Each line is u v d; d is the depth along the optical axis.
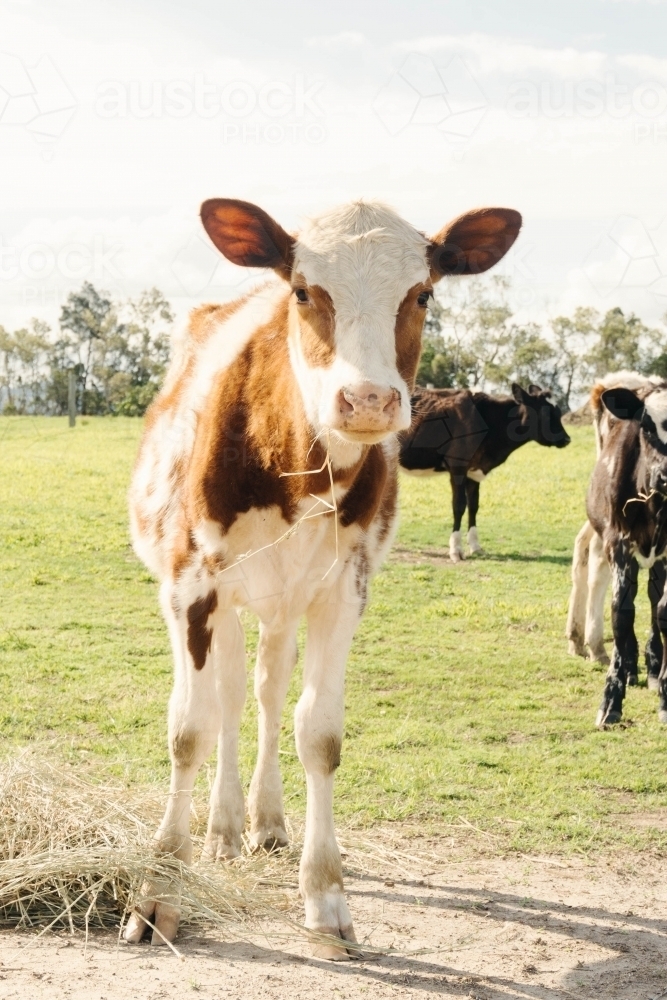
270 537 4.42
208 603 4.43
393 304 3.96
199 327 5.47
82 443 19.50
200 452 4.45
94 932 4.08
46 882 4.26
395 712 7.61
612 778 6.34
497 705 7.87
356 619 4.48
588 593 9.49
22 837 4.51
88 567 12.57
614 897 4.65
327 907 4.10
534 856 5.14
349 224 4.10
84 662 8.57
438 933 4.22
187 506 4.48
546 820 5.60
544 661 9.23
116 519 15.29
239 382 4.46
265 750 5.30
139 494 5.54
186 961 3.81
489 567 13.49
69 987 3.51
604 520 8.27
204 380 4.79
